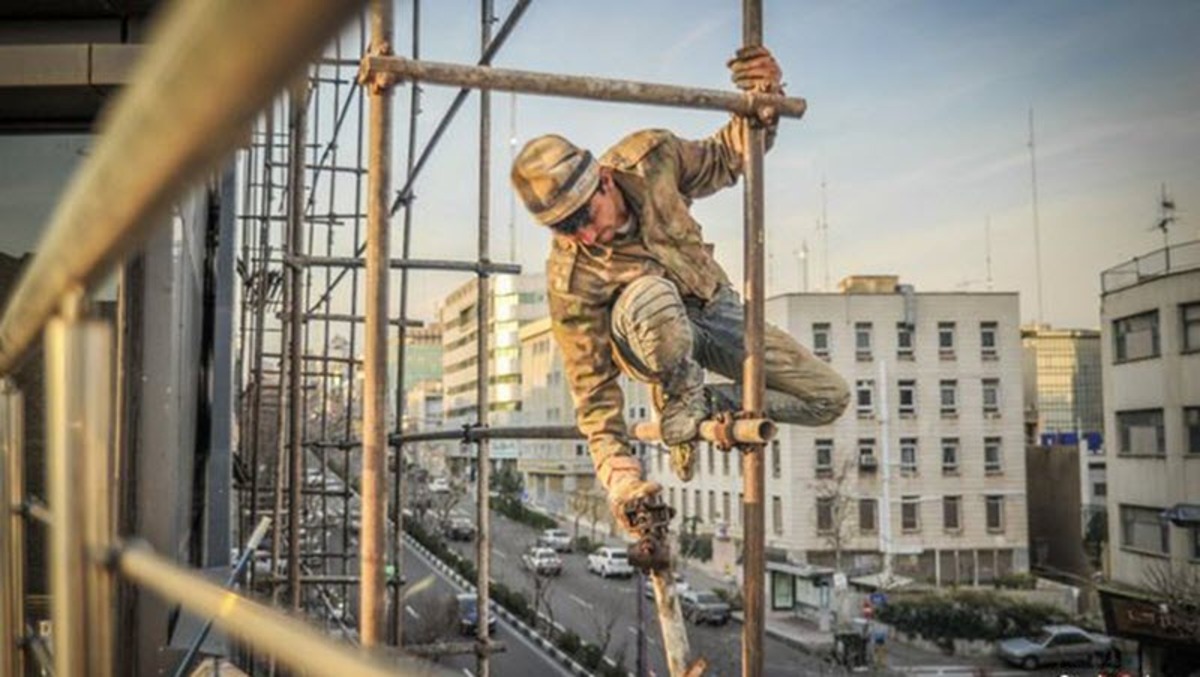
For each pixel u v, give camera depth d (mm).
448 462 55344
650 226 2912
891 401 35969
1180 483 24391
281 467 7941
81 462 917
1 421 1766
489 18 6027
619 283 2928
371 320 2727
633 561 2822
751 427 2586
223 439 8609
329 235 11086
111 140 594
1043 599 32344
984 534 35781
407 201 7844
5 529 1754
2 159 5883
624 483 2918
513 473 54469
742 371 3039
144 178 603
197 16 416
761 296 2754
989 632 30375
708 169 2977
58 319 923
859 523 35188
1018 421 36531
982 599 31219
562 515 48031
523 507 48281
